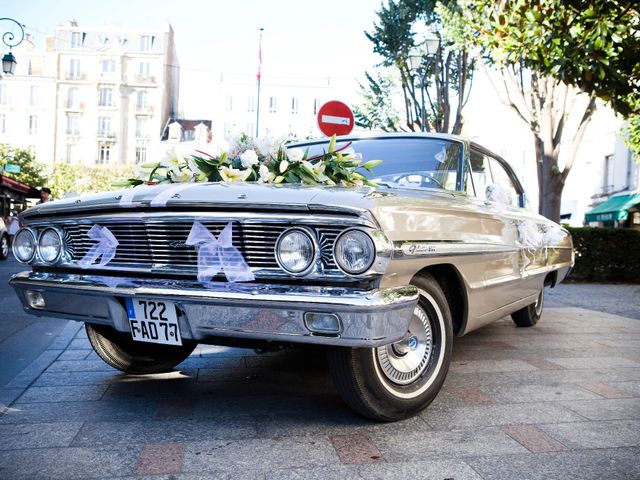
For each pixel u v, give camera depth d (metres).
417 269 2.73
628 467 2.37
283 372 3.85
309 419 2.89
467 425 2.85
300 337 2.42
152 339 2.73
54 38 74.94
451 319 3.18
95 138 74.06
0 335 5.07
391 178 3.67
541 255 4.79
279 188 2.62
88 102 74.56
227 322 2.51
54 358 4.20
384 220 2.47
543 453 2.50
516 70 15.09
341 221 2.37
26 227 3.18
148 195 2.73
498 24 8.45
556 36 7.48
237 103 66.31
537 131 15.17
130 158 74.69
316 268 2.41
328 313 2.36
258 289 2.44
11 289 8.71
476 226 3.40
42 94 74.62
